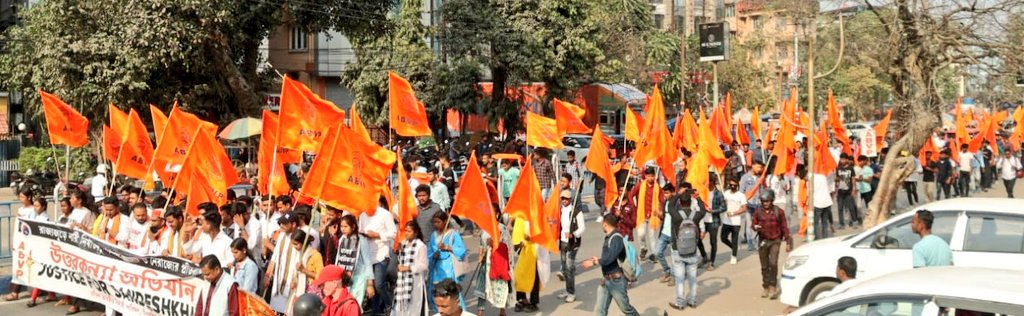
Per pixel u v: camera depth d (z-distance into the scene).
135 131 14.29
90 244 11.62
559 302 13.30
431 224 12.68
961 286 5.95
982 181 30.05
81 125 15.09
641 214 16.20
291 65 46.75
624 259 10.85
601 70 40.12
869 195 21.89
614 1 45.88
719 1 69.38
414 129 13.63
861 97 51.00
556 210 12.59
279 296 10.80
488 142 34.34
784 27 51.94
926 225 9.92
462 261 11.58
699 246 16.16
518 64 35.78
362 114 40.19
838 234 20.47
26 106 34.56
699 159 15.37
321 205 13.01
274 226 12.33
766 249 13.48
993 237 10.65
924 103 16.91
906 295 6.01
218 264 8.98
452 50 37.34
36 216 12.91
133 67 25.02
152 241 12.04
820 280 11.59
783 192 21.48
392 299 11.77
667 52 47.88
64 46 25.05
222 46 27.11
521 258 12.37
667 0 66.88
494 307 13.02
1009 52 15.88
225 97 28.70
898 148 17.36
